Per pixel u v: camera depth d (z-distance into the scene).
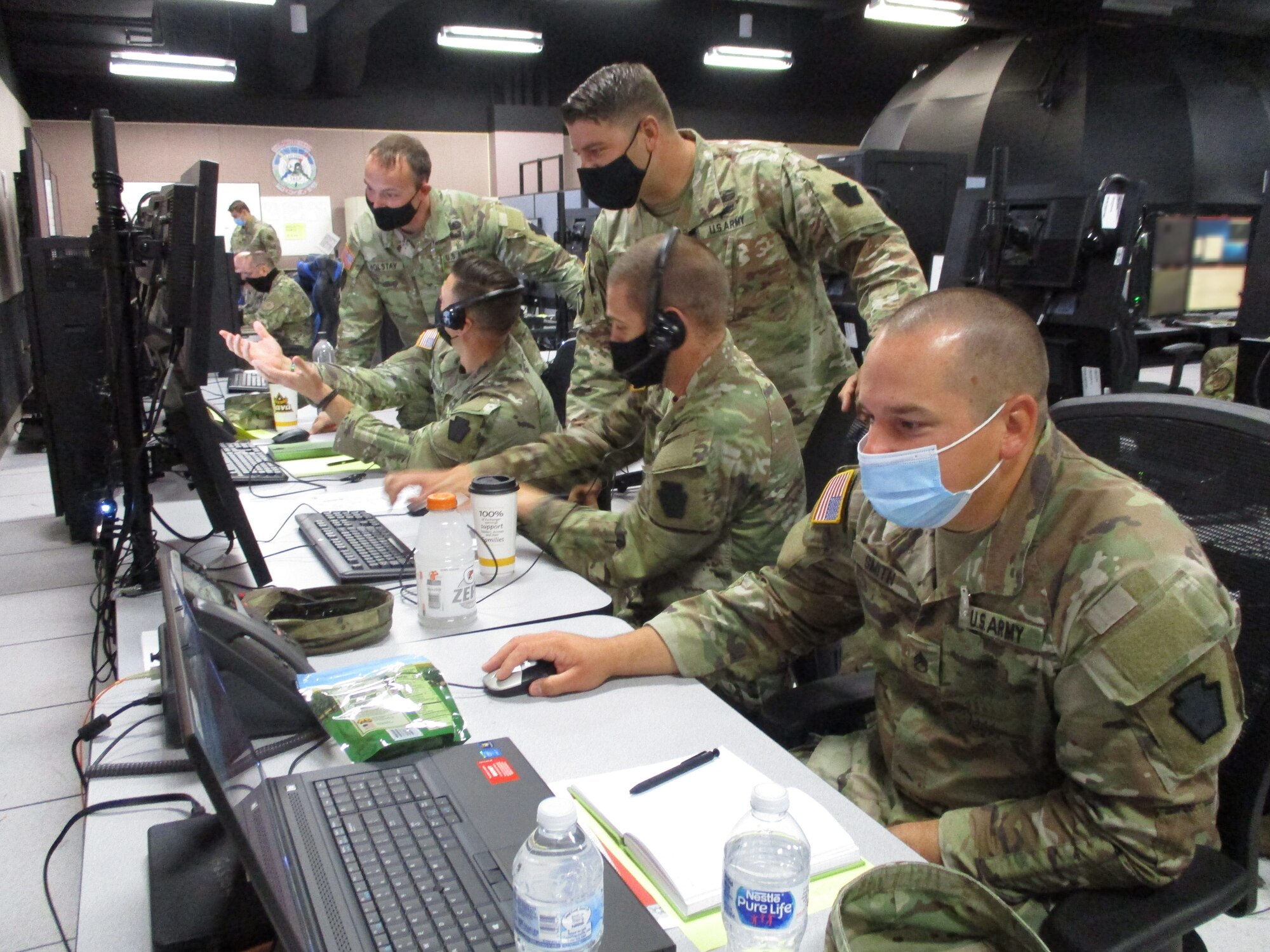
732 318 2.17
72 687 1.78
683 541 1.52
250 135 10.45
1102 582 0.88
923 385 0.90
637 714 1.13
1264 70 9.89
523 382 2.17
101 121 1.52
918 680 1.06
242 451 2.51
